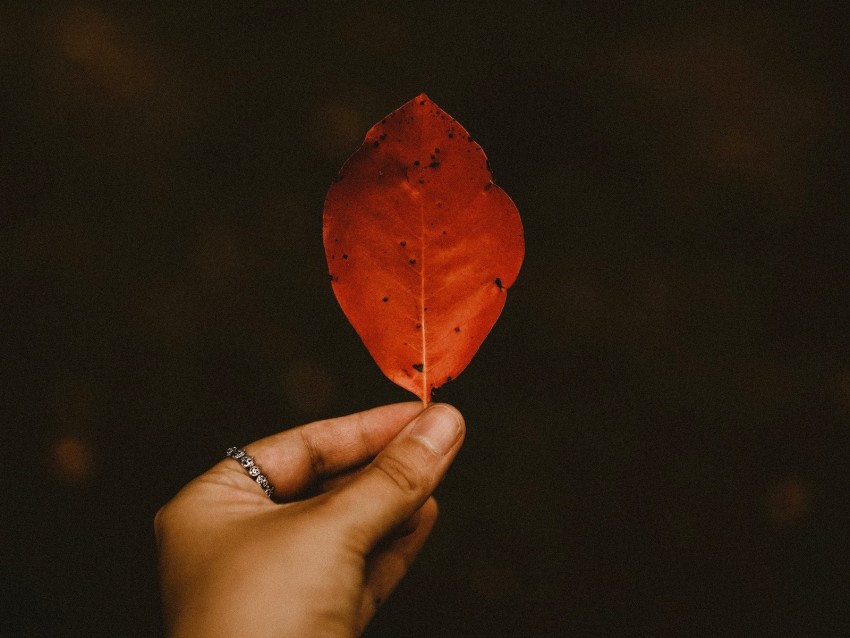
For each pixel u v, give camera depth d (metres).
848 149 0.67
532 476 0.59
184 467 0.60
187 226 0.65
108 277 0.64
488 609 0.57
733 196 0.66
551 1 0.71
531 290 0.63
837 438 0.60
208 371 0.62
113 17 0.71
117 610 0.57
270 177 0.67
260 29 0.71
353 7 0.71
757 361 0.62
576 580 0.58
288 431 0.36
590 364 0.62
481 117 0.68
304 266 0.64
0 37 0.71
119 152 0.68
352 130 0.68
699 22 0.71
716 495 0.59
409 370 0.30
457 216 0.30
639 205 0.65
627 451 0.60
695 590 0.58
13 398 0.62
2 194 0.67
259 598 0.30
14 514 0.59
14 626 0.56
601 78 0.69
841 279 0.64
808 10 0.71
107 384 0.62
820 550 0.58
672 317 0.63
